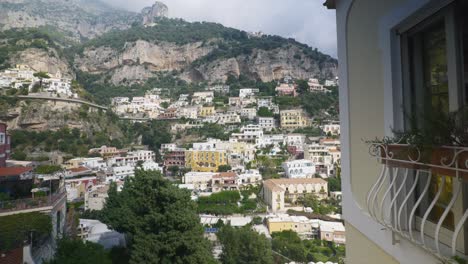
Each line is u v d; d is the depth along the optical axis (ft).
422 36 8.67
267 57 468.34
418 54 8.77
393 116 9.13
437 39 8.08
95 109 291.99
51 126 241.96
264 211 158.71
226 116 331.98
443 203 7.45
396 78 9.22
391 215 8.87
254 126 286.25
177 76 492.13
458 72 6.93
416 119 7.56
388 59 9.41
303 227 130.93
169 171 235.20
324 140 257.75
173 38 537.24
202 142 259.60
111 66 485.56
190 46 517.96
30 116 235.81
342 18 13.26
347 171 12.81
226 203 165.17
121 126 307.78
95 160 215.51
